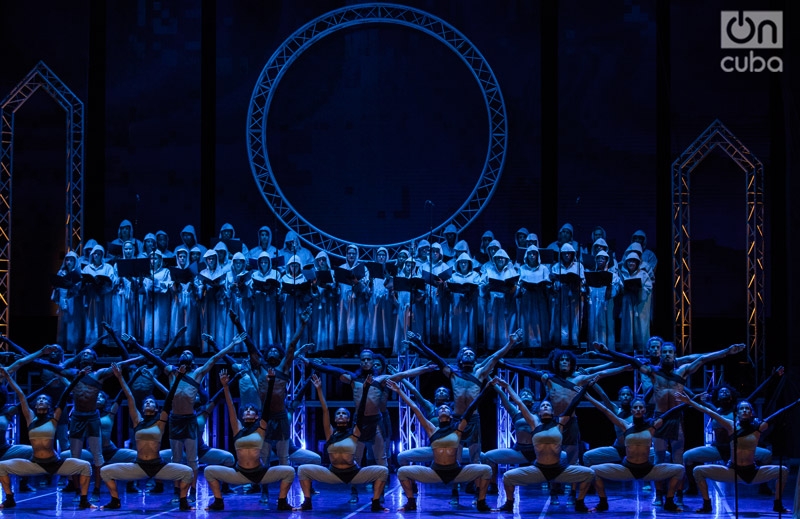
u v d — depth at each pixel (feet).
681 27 55.98
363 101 58.08
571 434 39.58
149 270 47.24
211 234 57.72
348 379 41.47
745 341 54.75
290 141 58.03
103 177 58.03
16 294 56.08
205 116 58.23
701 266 55.36
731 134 55.42
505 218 56.90
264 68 57.77
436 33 57.82
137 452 38.04
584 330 48.98
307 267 47.93
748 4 55.62
